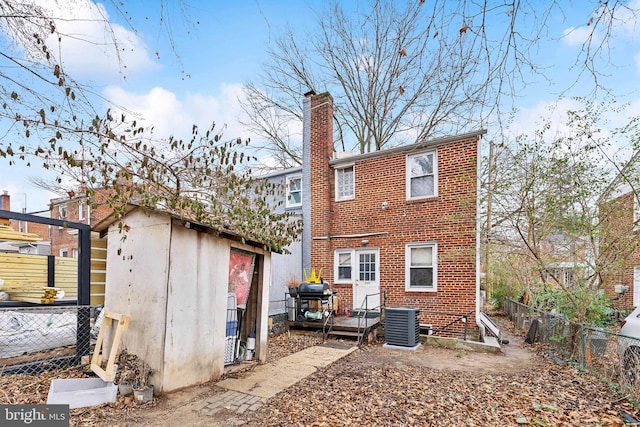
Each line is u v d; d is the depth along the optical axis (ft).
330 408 14.48
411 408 14.58
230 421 13.05
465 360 23.06
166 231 15.99
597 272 22.02
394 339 27.20
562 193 23.08
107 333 17.63
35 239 27.81
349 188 37.22
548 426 12.78
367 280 34.94
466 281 29.60
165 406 14.19
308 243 38.17
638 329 17.74
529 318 33.73
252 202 25.49
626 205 21.08
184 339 16.26
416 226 32.45
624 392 15.62
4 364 17.08
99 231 19.95
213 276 18.02
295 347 26.08
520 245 30.78
